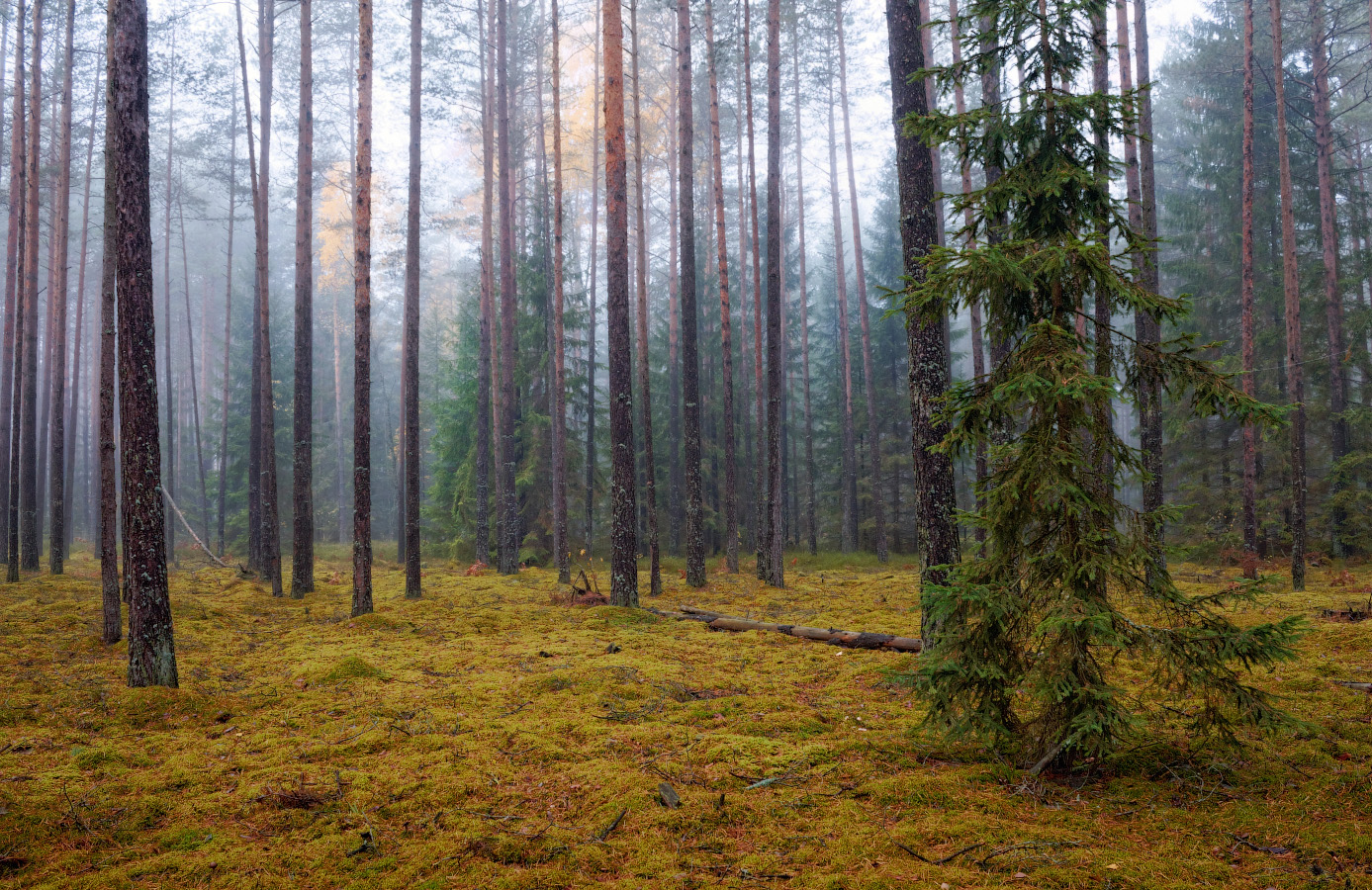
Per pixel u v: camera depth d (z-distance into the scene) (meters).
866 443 34.81
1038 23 5.99
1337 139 24.11
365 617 12.81
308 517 17.02
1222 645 4.97
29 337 19.98
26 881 4.00
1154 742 5.75
